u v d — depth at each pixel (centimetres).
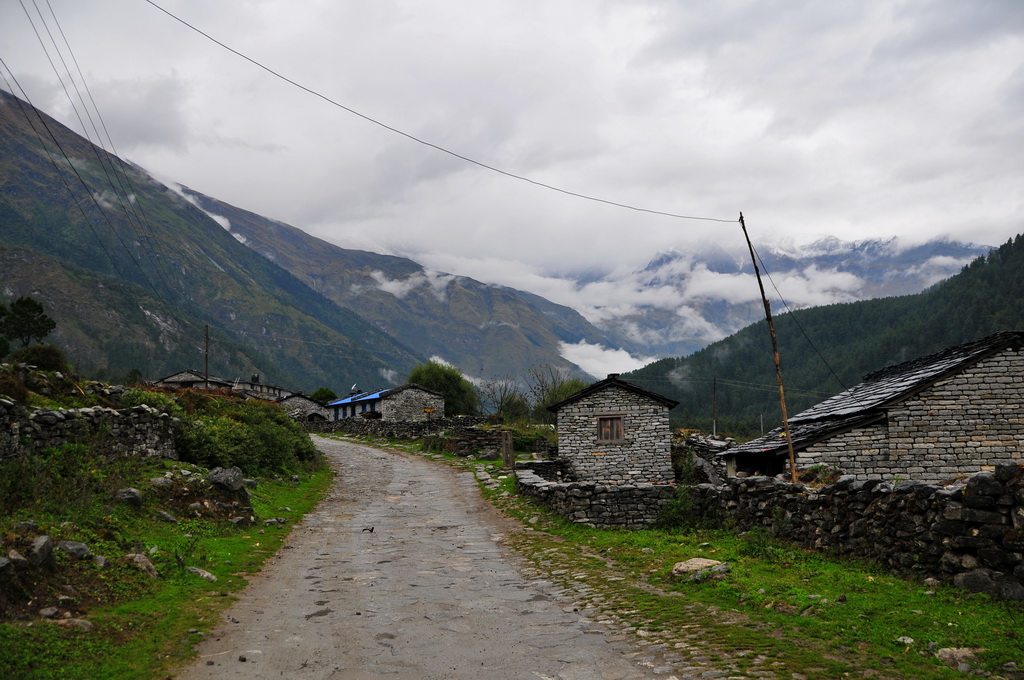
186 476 2150
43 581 1067
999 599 912
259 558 1684
